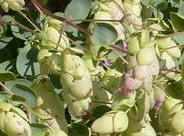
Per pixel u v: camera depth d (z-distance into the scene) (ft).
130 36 0.70
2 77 0.69
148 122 0.74
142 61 0.68
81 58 0.72
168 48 0.75
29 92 0.70
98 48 0.75
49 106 0.72
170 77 0.78
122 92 0.68
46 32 0.77
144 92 0.68
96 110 0.76
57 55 0.74
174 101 0.75
